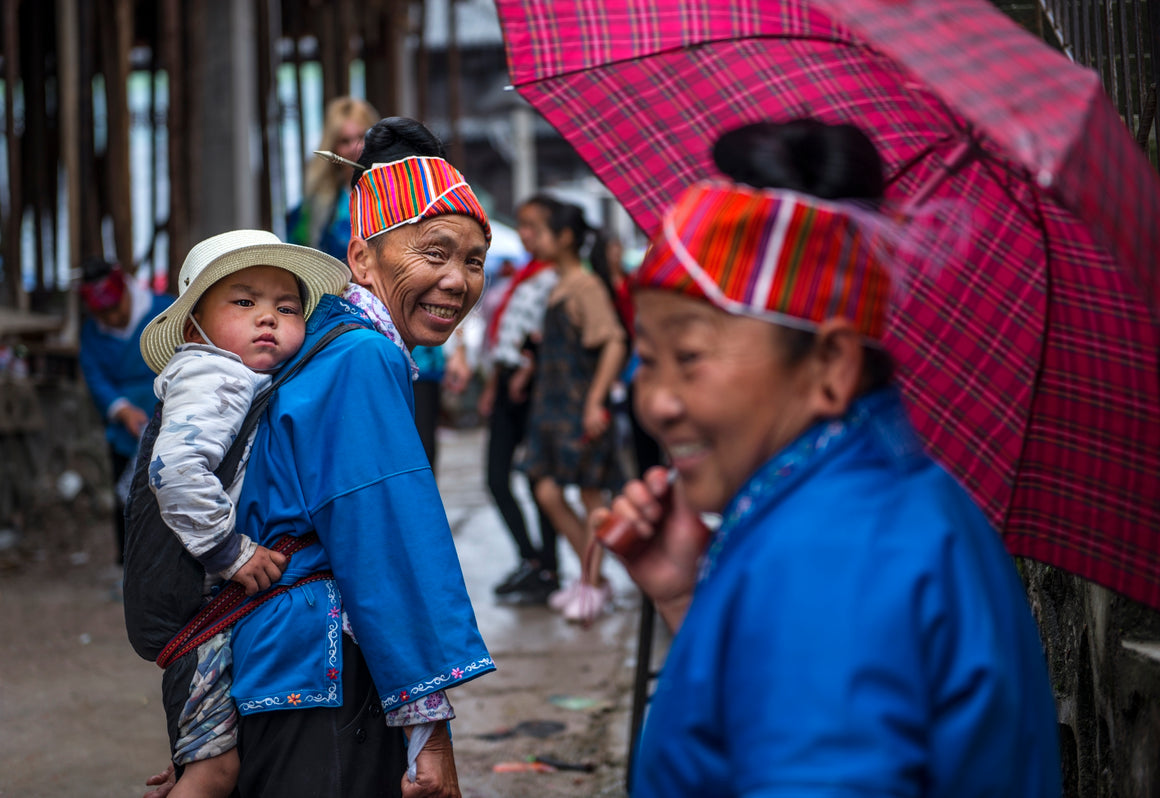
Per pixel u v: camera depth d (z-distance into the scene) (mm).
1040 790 1019
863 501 987
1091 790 1862
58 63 7438
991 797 955
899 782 887
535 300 5043
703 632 987
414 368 1914
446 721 1722
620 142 1633
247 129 9328
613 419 4859
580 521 4863
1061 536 1584
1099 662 1771
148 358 1817
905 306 1590
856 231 1003
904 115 1561
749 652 946
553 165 29719
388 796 1765
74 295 7855
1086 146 854
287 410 1719
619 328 4699
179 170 7945
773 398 1010
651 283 1014
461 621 1696
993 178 1533
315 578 1732
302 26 9711
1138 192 917
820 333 993
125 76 7766
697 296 989
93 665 4137
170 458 1609
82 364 5188
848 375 1012
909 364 1605
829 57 1558
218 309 1748
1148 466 1500
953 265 1564
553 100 1643
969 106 842
